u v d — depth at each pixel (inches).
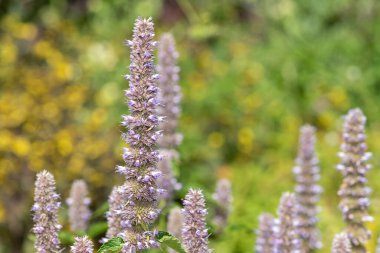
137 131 132.1
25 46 430.6
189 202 133.4
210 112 440.1
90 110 407.5
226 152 436.1
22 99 390.6
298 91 483.5
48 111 388.5
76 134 379.9
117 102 407.5
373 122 467.2
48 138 377.7
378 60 512.7
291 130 448.5
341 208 186.7
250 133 436.1
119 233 143.2
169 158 204.7
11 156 370.9
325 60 505.4
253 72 475.5
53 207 140.2
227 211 226.7
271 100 462.0
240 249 294.0
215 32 456.1
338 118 464.8
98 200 362.3
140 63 131.5
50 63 415.8
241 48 491.5
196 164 406.9
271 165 422.3
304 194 220.7
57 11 465.4
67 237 178.5
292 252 174.9
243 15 532.1
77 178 362.9
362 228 187.5
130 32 455.5
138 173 132.8
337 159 404.2
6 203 365.4
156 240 134.5
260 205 362.0
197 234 132.5
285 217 175.0
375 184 371.6
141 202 134.3
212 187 395.2
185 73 453.1
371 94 485.1
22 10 468.4
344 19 545.0
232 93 450.6
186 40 474.9
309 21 533.0
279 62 489.4
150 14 460.4
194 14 450.3
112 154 369.4
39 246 140.3
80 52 444.8
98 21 467.5
